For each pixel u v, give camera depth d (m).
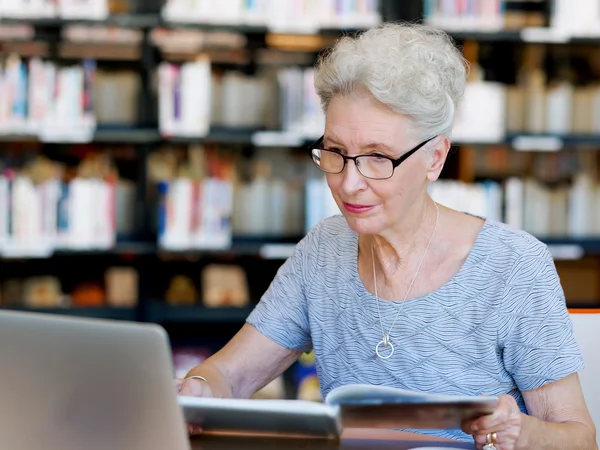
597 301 4.36
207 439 1.37
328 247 1.78
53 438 1.08
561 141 4.06
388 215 1.52
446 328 1.61
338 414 1.22
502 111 4.07
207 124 3.99
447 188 4.00
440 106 1.48
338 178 1.51
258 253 3.99
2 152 4.14
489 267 1.60
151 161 4.12
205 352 4.18
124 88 4.08
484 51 4.30
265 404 1.23
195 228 3.96
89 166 4.13
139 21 3.96
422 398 1.21
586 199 4.14
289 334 1.82
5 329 1.07
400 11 4.02
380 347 1.65
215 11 3.98
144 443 1.06
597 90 4.14
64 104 3.91
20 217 3.89
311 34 4.23
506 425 1.30
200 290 4.28
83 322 1.04
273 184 4.09
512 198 4.03
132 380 1.04
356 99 1.47
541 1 4.07
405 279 1.64
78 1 3.93
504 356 1.59
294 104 3.99
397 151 1.47
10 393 1.08
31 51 4.13
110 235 3.95
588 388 1.77
